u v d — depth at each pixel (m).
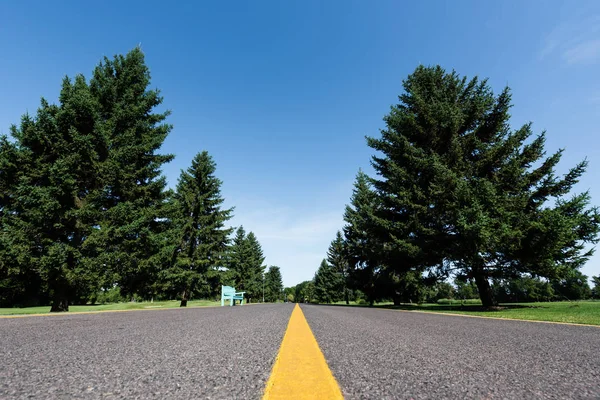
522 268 12.88
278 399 1.20
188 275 24.08
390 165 17.02
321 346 2.53
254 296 55.31
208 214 28.58
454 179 13.15
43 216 11.88
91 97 14.05
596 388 1.42
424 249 15.07
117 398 1.22
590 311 8.30
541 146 14.14
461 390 1.36
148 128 17.80
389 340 2.93
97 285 13.12
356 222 31.39
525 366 1.86
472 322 5.49
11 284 17.09
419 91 17.75
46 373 1.61
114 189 15.70
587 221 11.62
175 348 2.40
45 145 14.03
